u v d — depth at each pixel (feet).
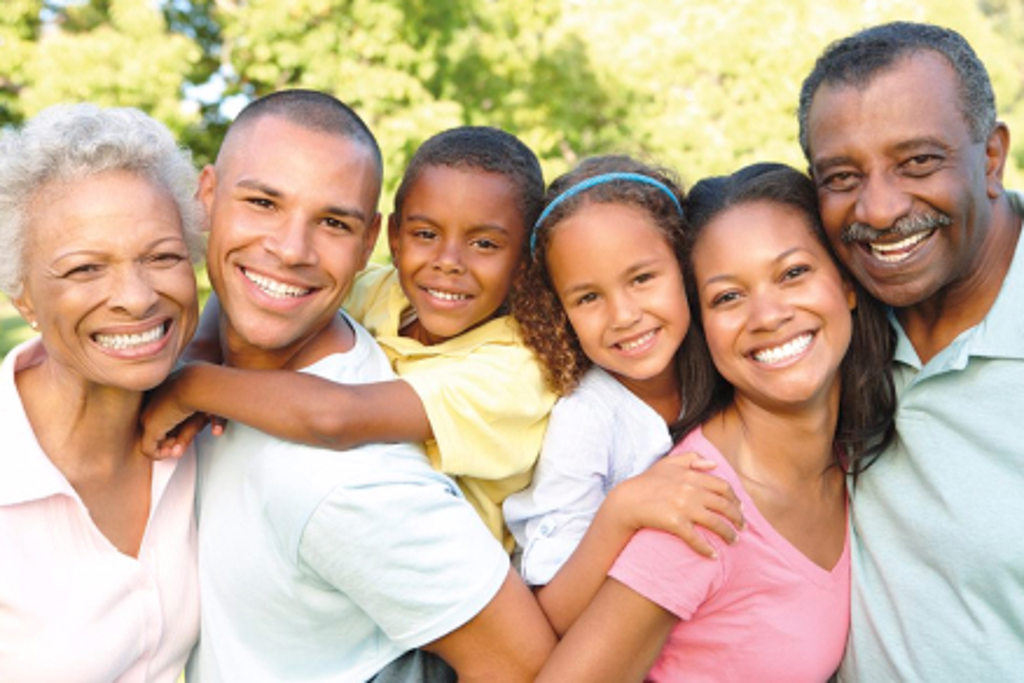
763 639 5.98
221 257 5.84
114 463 5.80
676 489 5.71
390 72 22.08
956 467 5.75
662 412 7.04
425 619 5.57
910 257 5.58
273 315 5.86
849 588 6.20
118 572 5.69
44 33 22.06
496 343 6.98
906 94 5.42
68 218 5.10
